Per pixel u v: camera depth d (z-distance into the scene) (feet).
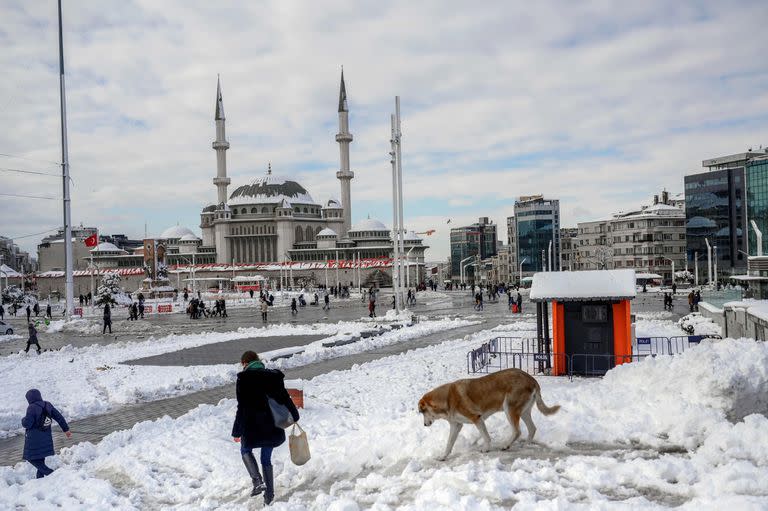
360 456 34.99
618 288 67.77
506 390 32.37
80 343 137.69
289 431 45.14
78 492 35.06
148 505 33.22
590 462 29.45
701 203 481.05
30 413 39.22
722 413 33.47
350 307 256.32
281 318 197.26
